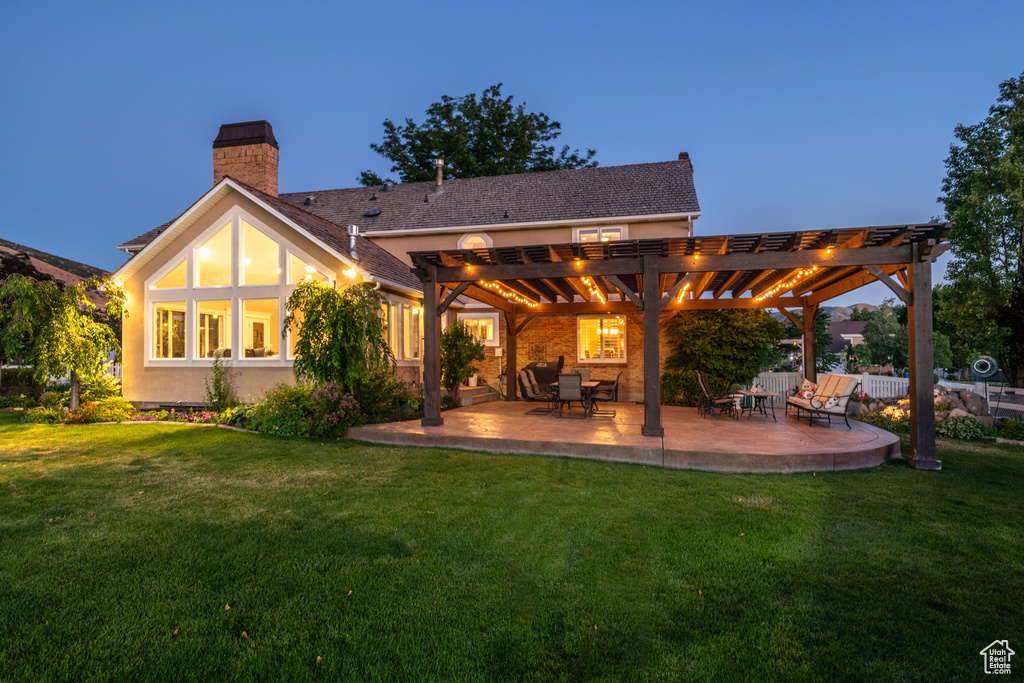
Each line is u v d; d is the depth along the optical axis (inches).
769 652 109.6
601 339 622.2
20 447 326.6
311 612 124.7
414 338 546.9
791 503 215.2
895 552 164.1
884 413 452.1
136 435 369.4
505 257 342.0
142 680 99.1
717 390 562.3
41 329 420.2
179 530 179.5
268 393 414.9
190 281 489.4
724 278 423.8
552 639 113.5
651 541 171.8
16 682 97.7
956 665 105.3
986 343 966.4
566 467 276.8
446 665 104.0
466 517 195.6
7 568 147.7
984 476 263.4
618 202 629.3
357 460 292.2
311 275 462.0
